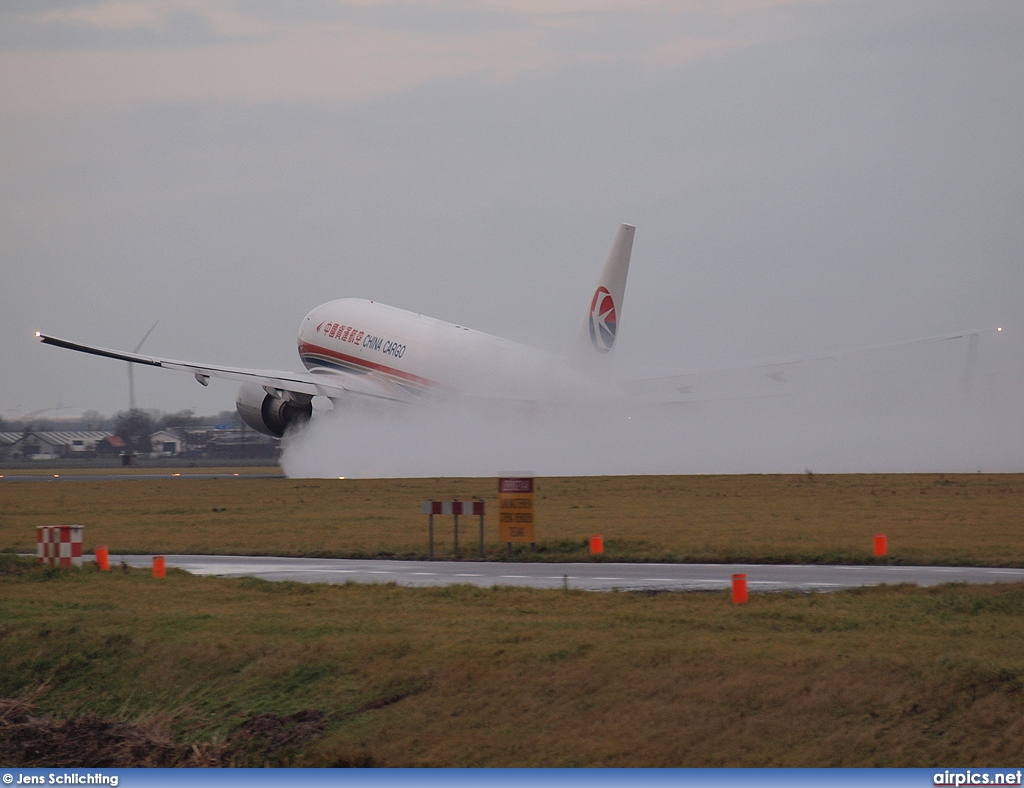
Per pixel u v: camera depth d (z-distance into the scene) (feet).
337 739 198.49
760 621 237.45
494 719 196.24
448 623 242.58
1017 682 190.90
